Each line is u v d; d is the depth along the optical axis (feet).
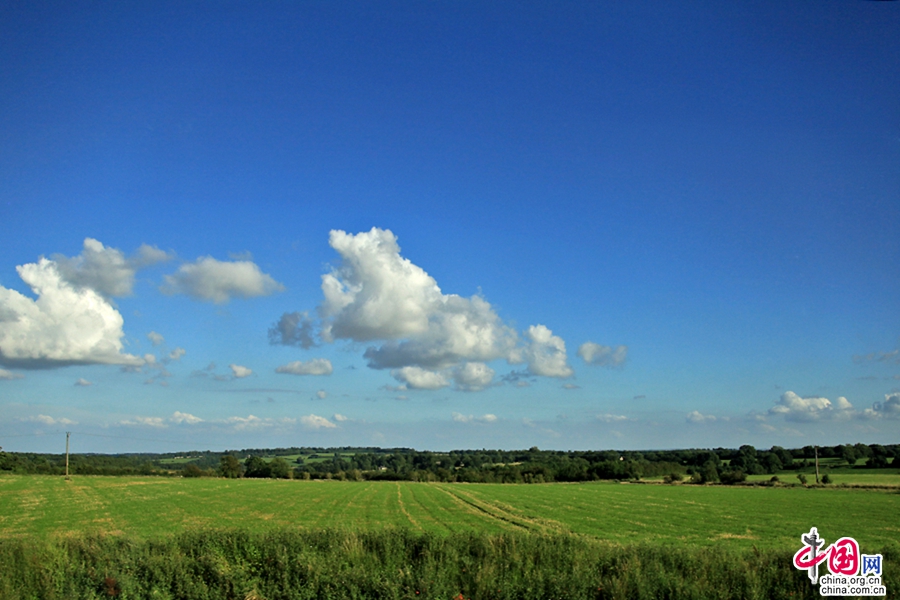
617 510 245.45
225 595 58.70
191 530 77.87
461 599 55.57
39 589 58.85
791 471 512.22
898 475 453.58
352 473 586.04
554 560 67.41
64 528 171.83
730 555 68.49
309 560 62.54
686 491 373.20
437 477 585.22
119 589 58.65
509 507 257.14
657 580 58.59
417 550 71.15
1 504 241.76
